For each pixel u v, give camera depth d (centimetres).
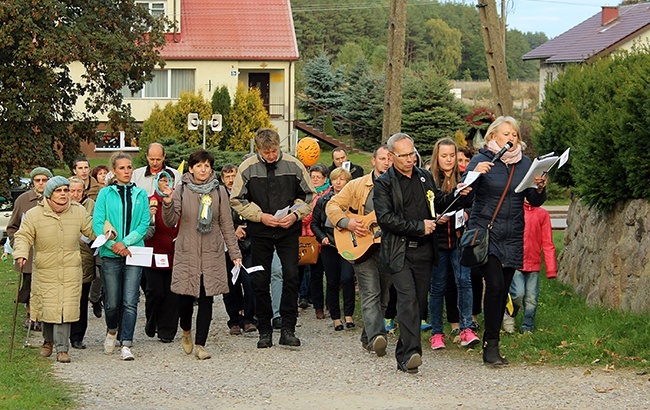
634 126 1030
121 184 1021
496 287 902
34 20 3012
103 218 1009
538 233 1033
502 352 956
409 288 883
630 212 1080
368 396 798
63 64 3098
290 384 858
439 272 1008
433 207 888
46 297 973
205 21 4894
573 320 1059
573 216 1374
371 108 5000
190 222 998
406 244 883
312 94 5262
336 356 998
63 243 978
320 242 1177
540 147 1436
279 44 4841
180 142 3778
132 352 1045
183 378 890
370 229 960
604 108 1128
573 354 917
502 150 886
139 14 3325
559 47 5316
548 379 843
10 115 3014
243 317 1186
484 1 1520
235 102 4091
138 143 4056
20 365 948
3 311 1315
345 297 1178
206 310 1002
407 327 883
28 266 1156
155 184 999
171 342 1112
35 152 3075
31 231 973
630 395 773
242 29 4888
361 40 12706
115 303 1021
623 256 1079
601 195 1129
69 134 3300
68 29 3073
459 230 1005
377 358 980
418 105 4303
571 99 1381
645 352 891
